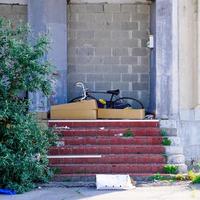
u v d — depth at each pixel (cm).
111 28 3488
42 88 2512
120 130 2962
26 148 2411
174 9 3117
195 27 3117
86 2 3481
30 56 2442
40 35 2803
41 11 3200
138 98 3500
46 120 3052
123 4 3491
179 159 2766
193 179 2562
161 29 3128
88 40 3484
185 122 3142
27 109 2547
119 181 2452
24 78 2434
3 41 2452
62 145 2859
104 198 2212
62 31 3291
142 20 3497
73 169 2664
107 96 3484
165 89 3123
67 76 3466
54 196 2269
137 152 2822
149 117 3173
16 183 2388
